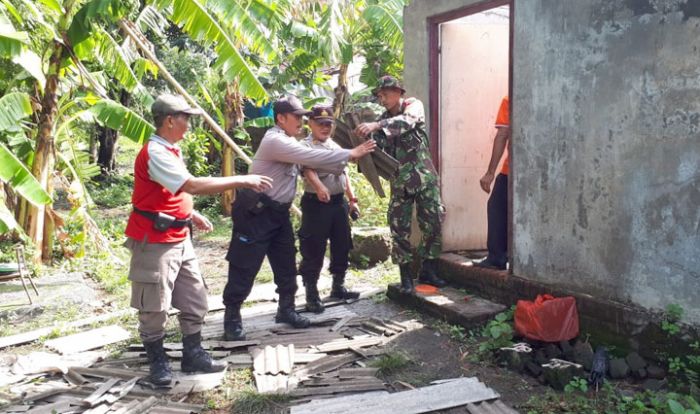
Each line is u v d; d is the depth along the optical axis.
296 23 9.10
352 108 10.26
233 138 11.77
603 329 4.05
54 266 7.76
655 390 3.55
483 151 6.02
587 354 3.88
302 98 11.61
